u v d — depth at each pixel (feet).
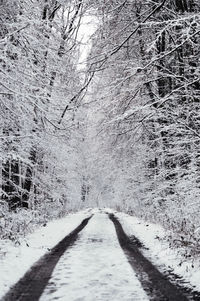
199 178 35.99
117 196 120.98
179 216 38.58
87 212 121.29
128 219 74.59
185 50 41.37
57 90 46.68
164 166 50.60
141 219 69.36
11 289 19.88
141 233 45.60
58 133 51.80
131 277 22.65
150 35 43.27
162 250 31.35
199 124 37.40
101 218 82.43
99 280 21.93
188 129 37.58
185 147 39.83
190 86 38.34
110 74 44.91
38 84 41.45
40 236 42.01
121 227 56.85
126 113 37.45
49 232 46.98
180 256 28.22
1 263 25.45
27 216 49.60
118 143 52.21
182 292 19.35
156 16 41.22
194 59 37.45
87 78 41.27
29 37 37.63
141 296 18.65
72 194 97.35
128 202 96.68
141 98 48.37
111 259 28.45
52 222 64.49
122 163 69.62
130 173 78.48
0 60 36.65
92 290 19.79
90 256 29.73
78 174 98.27
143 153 62.03
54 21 41.09
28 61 37.73
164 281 21.71
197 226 32.12
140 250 32.81
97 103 43.78
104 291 19.58
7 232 38.52
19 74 35.63
